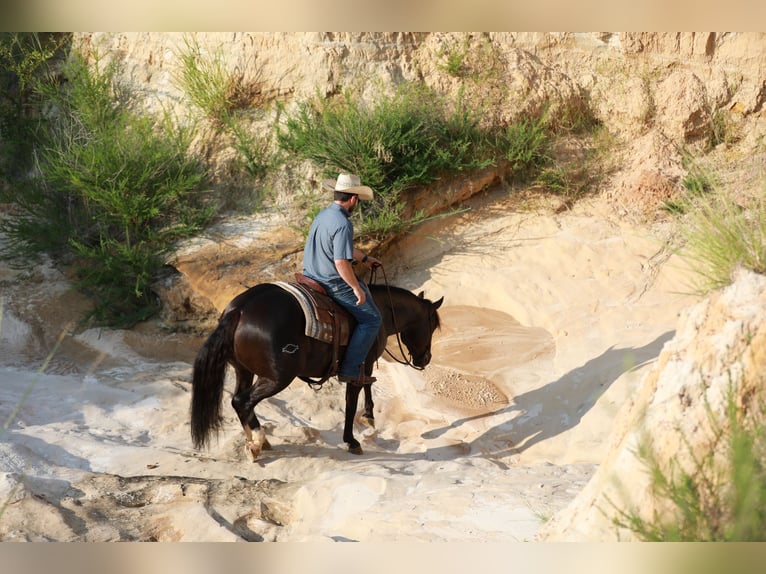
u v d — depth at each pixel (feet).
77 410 23.31
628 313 27.35
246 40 34.50
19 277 31.68
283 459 20.61
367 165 30.66
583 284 29.19
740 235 13.35
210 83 33.99
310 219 30.83
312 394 25.41
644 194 31.89
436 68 34.45
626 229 31.14
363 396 25.34
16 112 37.86
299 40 33.94
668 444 11.62
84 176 30.68
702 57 35.17
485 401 24.40
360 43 34.04
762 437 10.69
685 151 33.55
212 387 18.85
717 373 11.67
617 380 22.57
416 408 24.47
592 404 22.45
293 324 19.20
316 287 20.13
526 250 31.04
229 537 15.84
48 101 37.47
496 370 25.90
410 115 31.96
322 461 20.58
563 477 18.13
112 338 29.14
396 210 31.30
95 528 15.90
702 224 14.51
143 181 30.89
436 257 31.83
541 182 33.22
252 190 32.89
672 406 11.89
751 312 11.62
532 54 35.81
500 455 21.42
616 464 12.34
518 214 32.71
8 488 16.92
